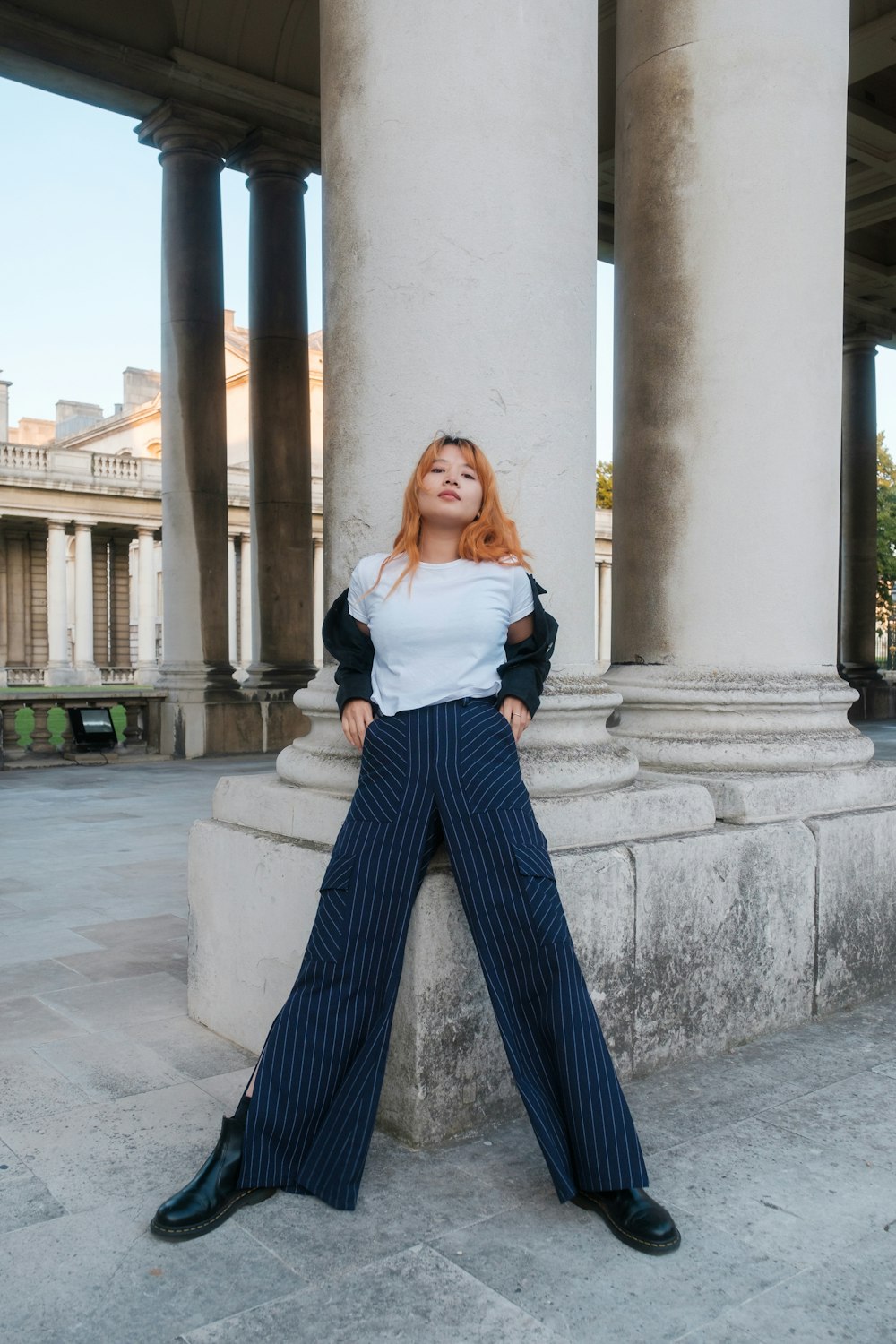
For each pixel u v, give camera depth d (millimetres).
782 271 4293
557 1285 2293
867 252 20875
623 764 3682
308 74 15031
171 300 15000
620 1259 2400
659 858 3494
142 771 13258
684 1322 2164
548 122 3352
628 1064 3443
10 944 5168
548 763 3457
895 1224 2568
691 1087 3412
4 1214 2578
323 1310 2195
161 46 13992
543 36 3338
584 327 3516
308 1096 2637
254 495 16125
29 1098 3281
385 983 2646
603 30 14383
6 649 54594
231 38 14102
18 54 13328
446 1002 2979
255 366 16000
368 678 2850
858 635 23172
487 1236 2492
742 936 3799
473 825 2598
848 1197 2695
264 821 3723
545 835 3328
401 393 3293
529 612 2855
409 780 2648
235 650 52844
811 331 4363
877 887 4348
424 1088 2941
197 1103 3238
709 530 4387
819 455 4418
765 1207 2643
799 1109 3234
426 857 2688
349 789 3477
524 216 3305
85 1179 2756
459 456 2816
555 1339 2105
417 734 2674
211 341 15094
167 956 4965
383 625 2773
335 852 2721
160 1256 2395
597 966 3312
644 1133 3066
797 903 4012
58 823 9133
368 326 3350
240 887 3689
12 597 54844
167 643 15375
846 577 23250
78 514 50594
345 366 3436
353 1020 2637
